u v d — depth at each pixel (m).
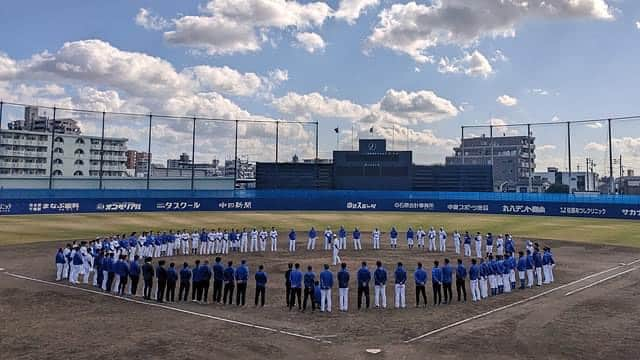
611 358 15.83
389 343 17.23
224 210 76.62
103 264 27.12
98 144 127.31
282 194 79.44
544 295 25.77
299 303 22.61
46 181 97.31
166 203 72.75
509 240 37.19
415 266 35.66
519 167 155.62
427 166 103.94
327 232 44.97
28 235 48.78
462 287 24.61
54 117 78.75
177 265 35.25
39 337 17.56
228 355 15.78
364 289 22.88
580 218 68.38
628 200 66.19
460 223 65.25
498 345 17.05
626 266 35.22
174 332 18.31
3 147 114.44
